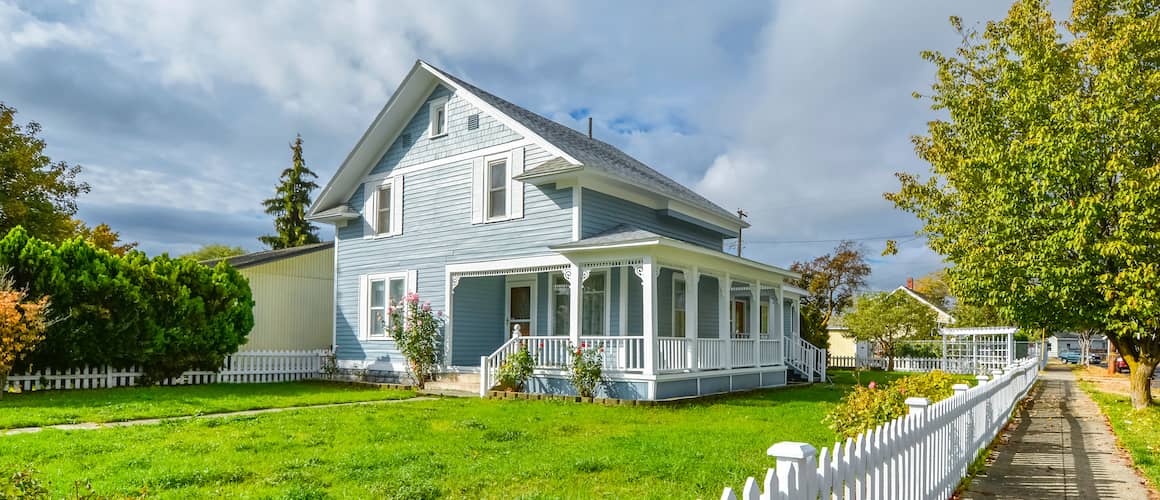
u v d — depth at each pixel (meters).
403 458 7.55
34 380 15.53
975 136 14.72
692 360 15.86
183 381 18.25
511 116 17.72
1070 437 10.38
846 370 34.91
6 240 15.09
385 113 19.78
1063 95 13.11
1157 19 12.05
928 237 16.17
